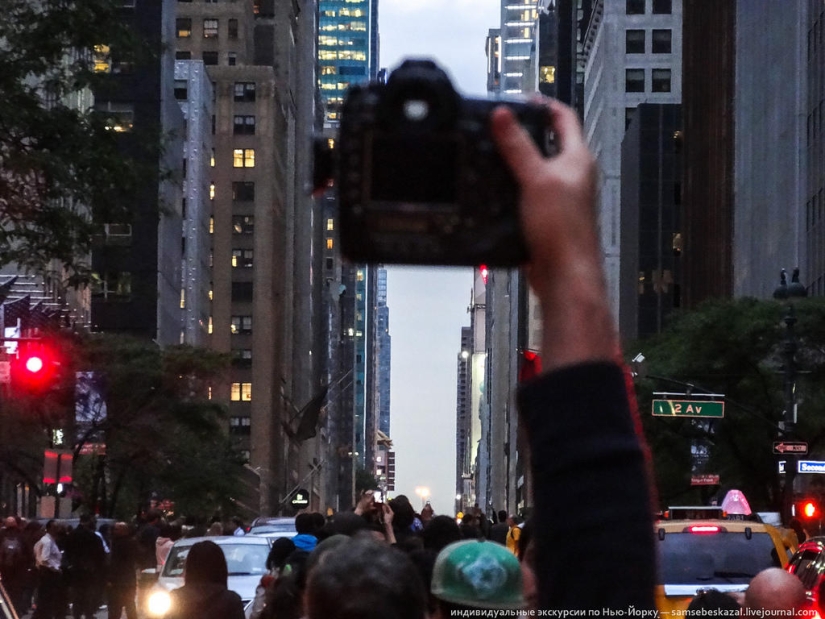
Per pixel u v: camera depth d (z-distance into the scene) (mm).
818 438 52906
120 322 99000
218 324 146250
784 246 76875
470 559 5316
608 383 2600
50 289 64062
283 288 165875
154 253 99312
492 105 2688
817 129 71500
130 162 23922
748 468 54156
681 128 122250
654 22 142375
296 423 176125
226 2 152500
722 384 53406
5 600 10016
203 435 62969
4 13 23797
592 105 157875
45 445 54844
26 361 30016
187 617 10414
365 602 3859
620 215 138000
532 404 2615
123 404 58812
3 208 23922
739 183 91375
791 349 41000
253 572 23266
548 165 2656
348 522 12461
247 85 150125
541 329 2648
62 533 31844
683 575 15727
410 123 2652
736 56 94375
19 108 23234
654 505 2605
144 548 35594
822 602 11016
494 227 2646
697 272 106625
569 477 2566
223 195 148250
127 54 24219
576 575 2535
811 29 73375
